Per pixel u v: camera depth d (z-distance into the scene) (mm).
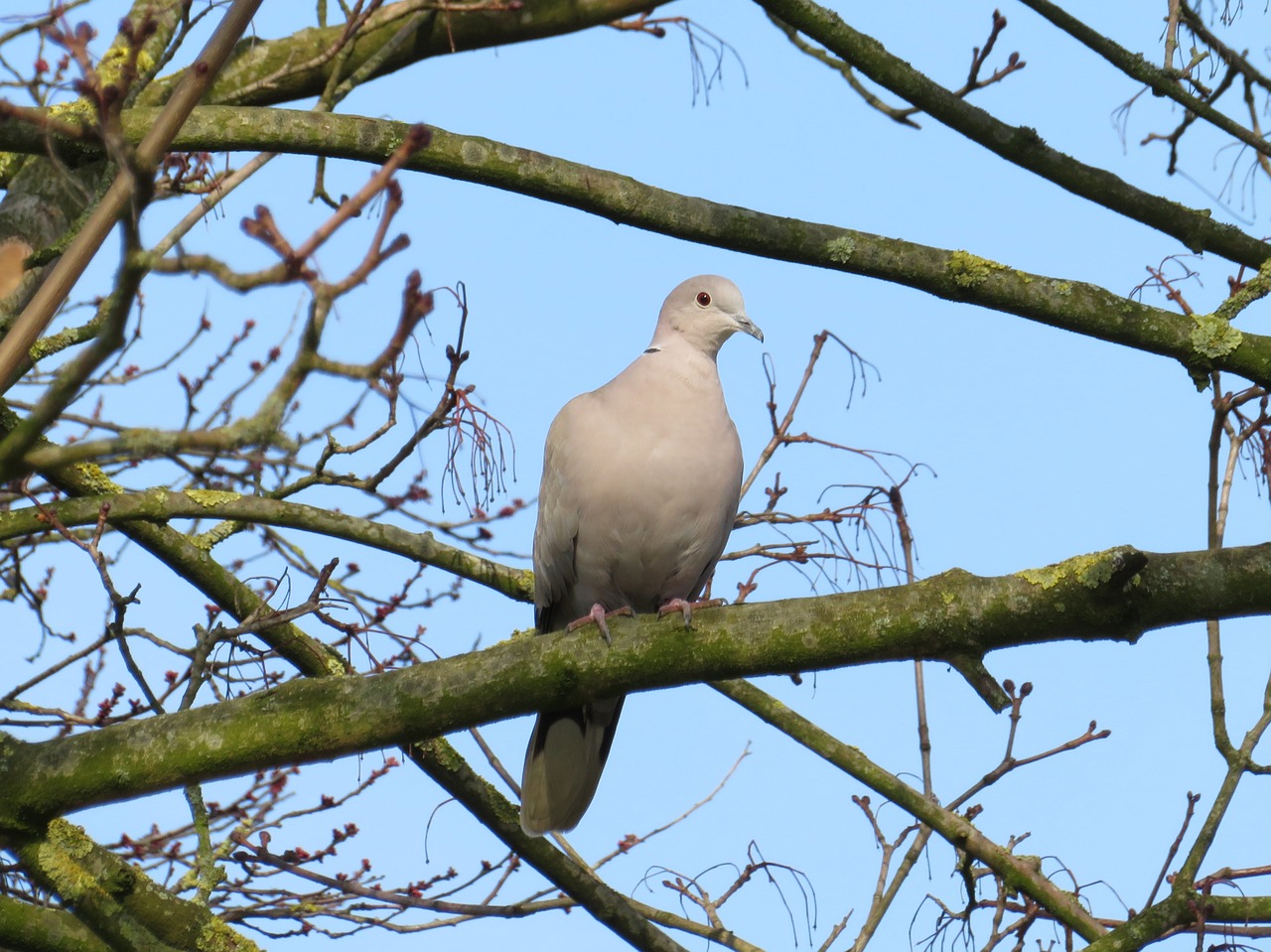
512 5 9336
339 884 10547
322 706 7359
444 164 9406
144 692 8750
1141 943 8711
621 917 10266
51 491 11008
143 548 10203
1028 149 10328
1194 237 10453
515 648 7434
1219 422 9500
